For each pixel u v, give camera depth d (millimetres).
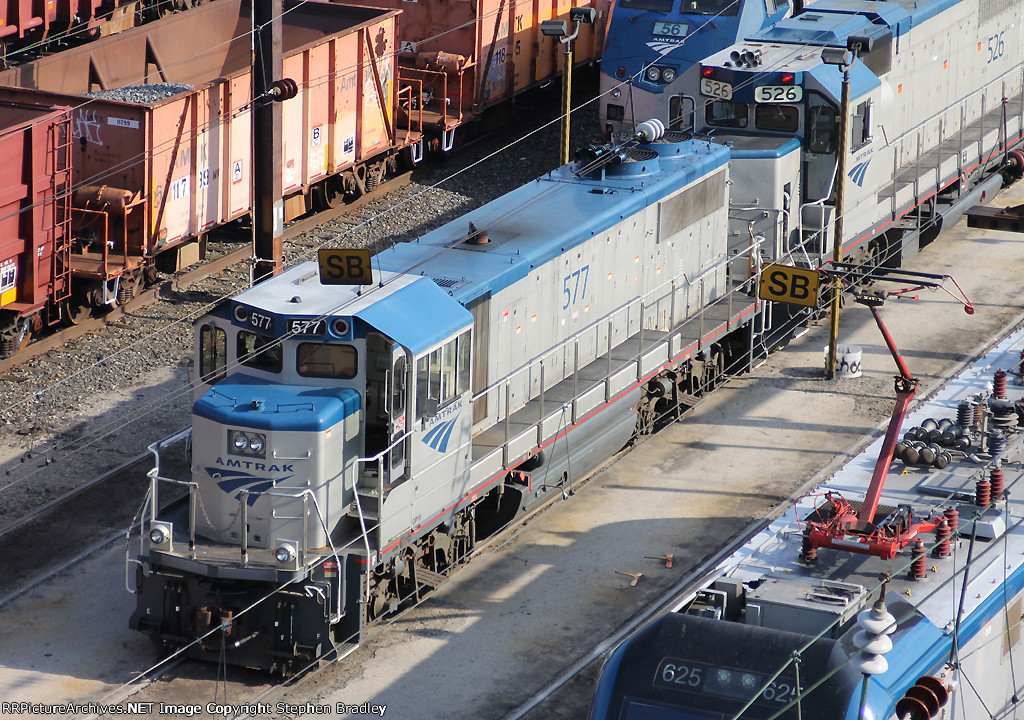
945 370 36094
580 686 23688
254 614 23562
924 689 17109
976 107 47438
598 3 54250
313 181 42219
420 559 26344
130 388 34094
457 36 47375
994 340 37750
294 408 23297
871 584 19531
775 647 17406
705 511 29672
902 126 41594
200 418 23594
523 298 28203
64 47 52000
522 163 49281
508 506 28172
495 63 48562
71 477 30188
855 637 16453
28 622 25203
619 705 17469
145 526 24250
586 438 29953
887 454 21109
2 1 46938
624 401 30766
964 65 46000
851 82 36844
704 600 19344
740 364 36469
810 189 37281
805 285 28453
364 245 41719
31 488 29672
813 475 31109
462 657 24500
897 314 39688
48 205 34406
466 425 25953
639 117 46156
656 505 29953
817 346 37969
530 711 22969
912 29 41312
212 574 23078
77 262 35938
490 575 27250
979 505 21266
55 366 34938
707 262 35281
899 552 20219
